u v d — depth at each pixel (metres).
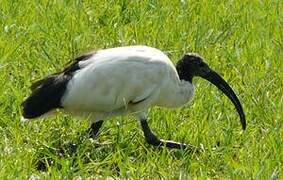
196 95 15.53
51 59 16.23
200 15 19.33
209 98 15.39
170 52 17.25
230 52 17.48
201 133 14.30
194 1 20.08
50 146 13.66
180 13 19.34
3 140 13.73
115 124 14.43
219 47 17.81
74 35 17.59
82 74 13.81
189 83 14.85
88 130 14.24
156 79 14.27
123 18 18.97
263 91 15.79
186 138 14.37
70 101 13.72
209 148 13.77
